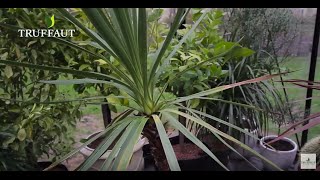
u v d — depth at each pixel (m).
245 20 1.47
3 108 1.34
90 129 1.64
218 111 1.38
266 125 1.43
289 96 1.53
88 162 0.70
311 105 1.47
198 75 1.28
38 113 1.27
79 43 1.04
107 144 0.74
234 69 1.38
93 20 0.66
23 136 1.25
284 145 1.53
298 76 1.54
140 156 1.37
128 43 0.74
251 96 1.36
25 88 1.44
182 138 1.52
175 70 1.29
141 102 0.88
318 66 1.51
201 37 1.42
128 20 0.72
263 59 1.46
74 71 0.76
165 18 1.47
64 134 1.45
